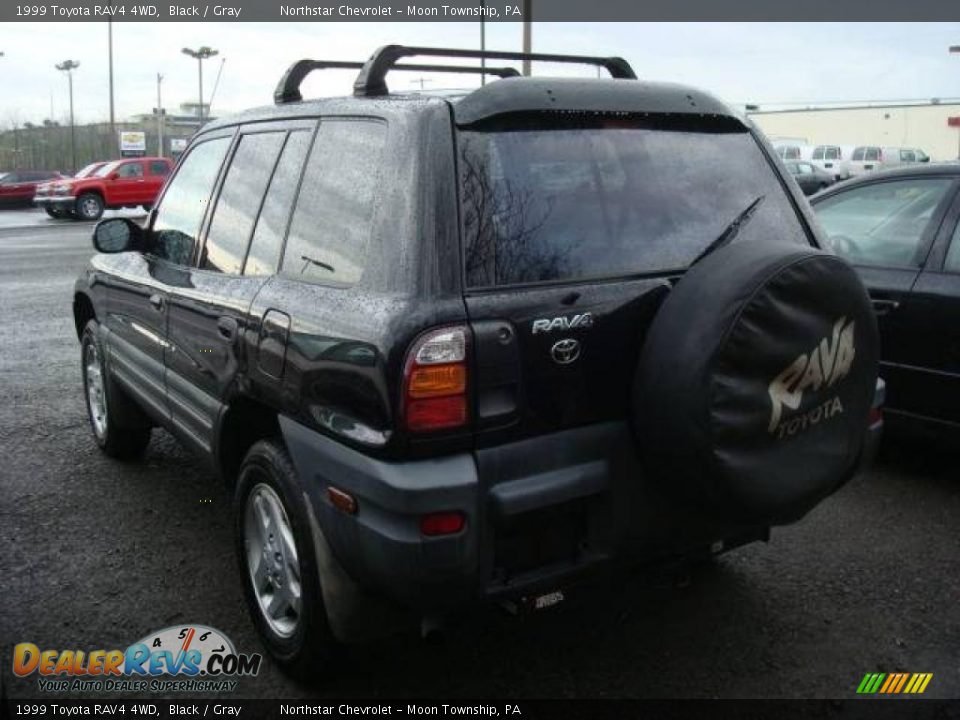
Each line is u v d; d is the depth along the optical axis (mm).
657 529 2811
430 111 2674
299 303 2873
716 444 2504
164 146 57062
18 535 4242
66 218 28719
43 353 8328
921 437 4660
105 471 5113
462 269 2516
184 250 4027
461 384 2434
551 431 2605
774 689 3031
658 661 3201
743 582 3754
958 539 4125
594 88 2934
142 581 3793
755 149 3293
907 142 57062
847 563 3906
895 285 4656
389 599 2623
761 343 2516
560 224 2732
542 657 3236
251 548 3271
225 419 3400
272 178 3396
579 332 2611
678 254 2895
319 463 2697
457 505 2426
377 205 2703
